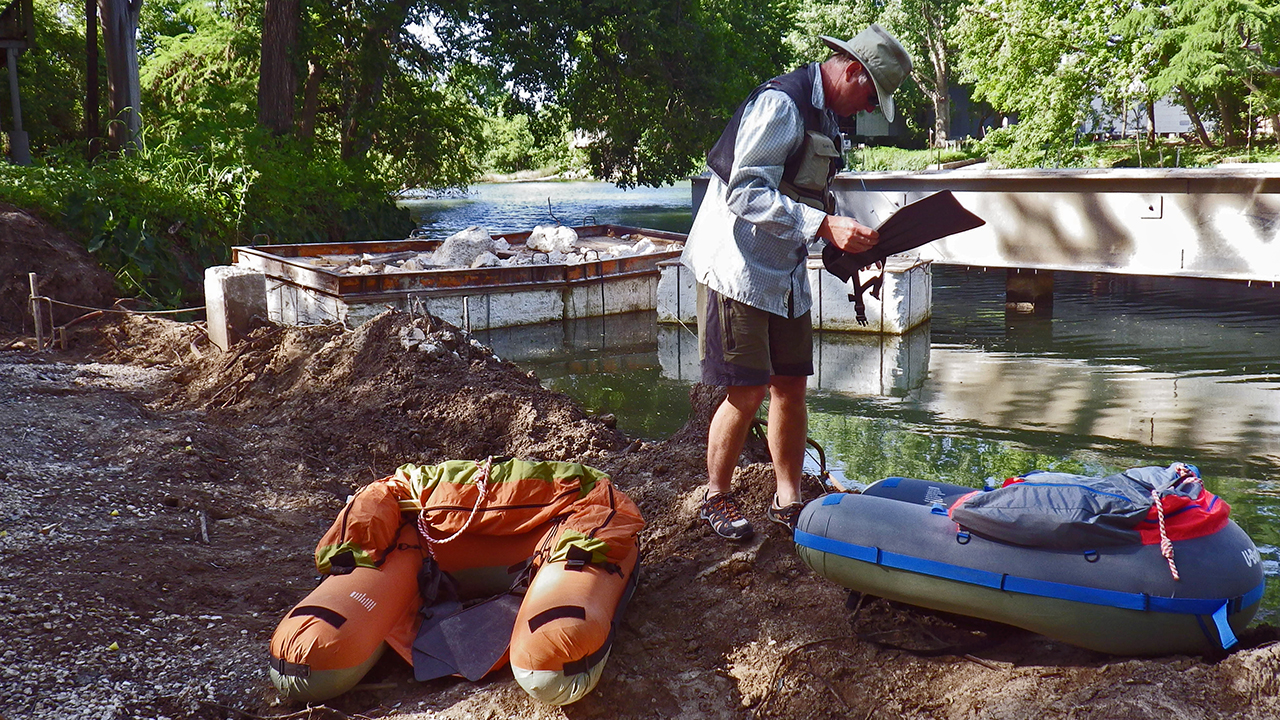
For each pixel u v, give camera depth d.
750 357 3.51
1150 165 28.03
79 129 24.23
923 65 47.53
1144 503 2.87
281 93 21.44
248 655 3.36
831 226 3.12
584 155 30.06
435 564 3.54
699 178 17.50
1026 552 2.90
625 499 3.60
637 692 3.09
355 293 12.33
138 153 16.05
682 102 27.00
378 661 3.26
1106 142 34.66
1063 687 2.80
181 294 13.32
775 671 3.14
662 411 8.54
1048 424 7.72
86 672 3.16
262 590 3.92
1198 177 11.11
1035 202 12.55
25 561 3.92
